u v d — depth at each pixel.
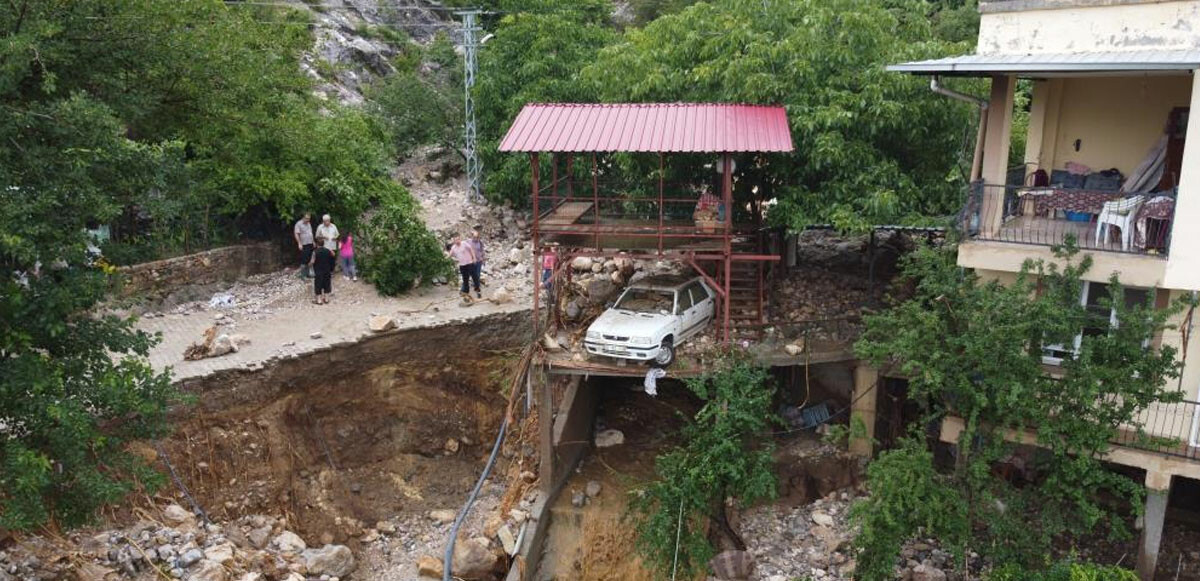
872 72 17.31
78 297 11.27
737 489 16.34
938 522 13.33
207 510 16.12
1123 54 13.20
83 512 11.45
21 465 10.16
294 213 24.41
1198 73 12.02
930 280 13.82
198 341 18.52
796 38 18.02
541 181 27.34
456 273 23.89
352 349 19.11
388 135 30.91
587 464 19.27
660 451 19.66
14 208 10.36
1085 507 12.48
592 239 18.39
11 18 13.41
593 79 21.39
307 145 22.83
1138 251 13.06
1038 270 13.05
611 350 17.00
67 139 11.91
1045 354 14.20
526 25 29.53
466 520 17.98
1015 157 19.89
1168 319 13.13
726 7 20.31
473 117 31.03
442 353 20.42
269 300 21.70
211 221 23.34
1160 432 13.45
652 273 22.27
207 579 13.79
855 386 18.00
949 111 17.64
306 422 18.56
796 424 19.19
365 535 17.69
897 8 21.25
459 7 50.12
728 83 18.33
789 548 16.30
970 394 13.15
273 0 39.28
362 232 25.48
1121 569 13.02
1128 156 15.48
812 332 18.69
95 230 19.52
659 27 20.66
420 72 42.12
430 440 20.02
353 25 44.06
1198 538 15.17
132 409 11.70
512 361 20.92
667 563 15.90
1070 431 12.52
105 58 15.86
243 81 19.34
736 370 16.69
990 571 14.05
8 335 10.93
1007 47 14.74
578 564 17.00
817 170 17.73
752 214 20.05
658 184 20.47
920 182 18.25
